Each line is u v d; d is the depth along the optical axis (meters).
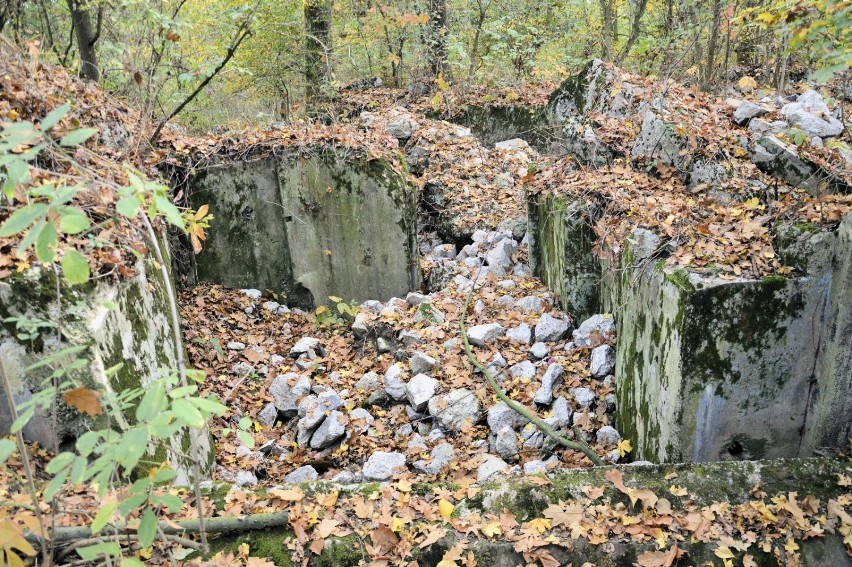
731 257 3.97
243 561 3.16
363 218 6.72
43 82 5.20
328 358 5.93
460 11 12.98
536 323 5.83
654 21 11.26
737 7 7.31
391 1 12.09
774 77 8.67
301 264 6.82
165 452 3.80
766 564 3.28
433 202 8.31
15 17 7.34
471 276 6.79
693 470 3.67
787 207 4.22
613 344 5.29
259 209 6.66
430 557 3.27
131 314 3.98
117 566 2.72
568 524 3.41
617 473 3.66
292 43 11.05
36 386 3.39
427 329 5.82
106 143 5.55
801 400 3.91
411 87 12.26
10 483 3.18
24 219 1.76
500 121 10.77
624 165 6.07
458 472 4.52
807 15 3.24
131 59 6.93
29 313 3.35
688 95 6.58
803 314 3.75
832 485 3.56
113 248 3.91
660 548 3.32
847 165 4.63
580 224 5.66
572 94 7.64
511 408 4.87
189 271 6.64
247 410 5.34
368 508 3.49
